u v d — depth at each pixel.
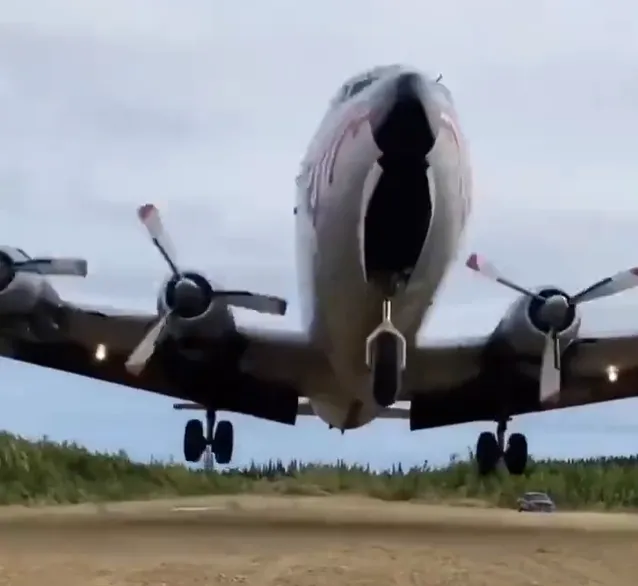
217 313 18.86
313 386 20.59
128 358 19.44
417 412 21.36
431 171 16.23
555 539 17.11
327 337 19.02
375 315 17.97
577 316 18.61
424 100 15.89
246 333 19.50
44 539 16.08
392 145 15.98
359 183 16.67
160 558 13.73
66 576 12.53
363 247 17.11
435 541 16.42
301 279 19.91
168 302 18.61
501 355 19.41
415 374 20.02
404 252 17.02
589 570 13.52
